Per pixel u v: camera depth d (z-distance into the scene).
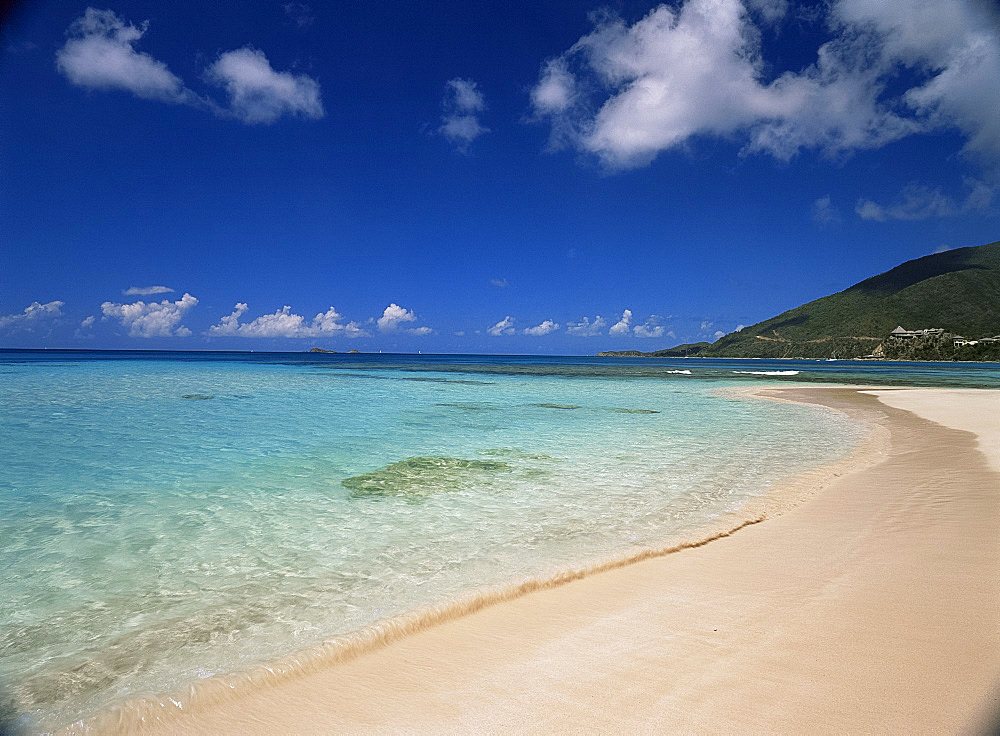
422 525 7.36
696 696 3.33
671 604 4.80
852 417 19.45
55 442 13.50
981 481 8.80
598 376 53.59
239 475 10.23
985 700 3.11
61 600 5.08
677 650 3.94
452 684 3.63
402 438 14.62
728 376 55.03
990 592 4.62
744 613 4.52
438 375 52.09
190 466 11.00
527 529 7.20
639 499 8.67
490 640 4.26
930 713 3.02
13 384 31.27
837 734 2.89
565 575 5.56
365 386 34.75
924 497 8.09
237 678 3.70
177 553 6.31
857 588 4.89
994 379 50.97
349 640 4.18
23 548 6.44
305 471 10.59
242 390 29.89
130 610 4.88
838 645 3.86
